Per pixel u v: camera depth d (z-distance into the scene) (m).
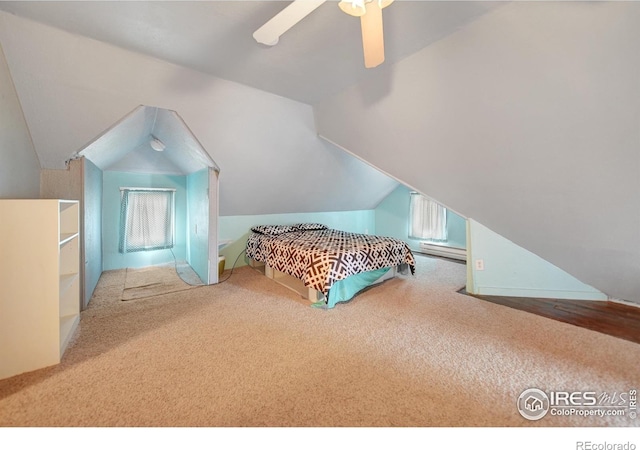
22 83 1.93
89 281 2.86
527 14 1.46
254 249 4.08
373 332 2.22
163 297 2.99
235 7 1.53
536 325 2.35
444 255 5.11
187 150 3.46
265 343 2.03
